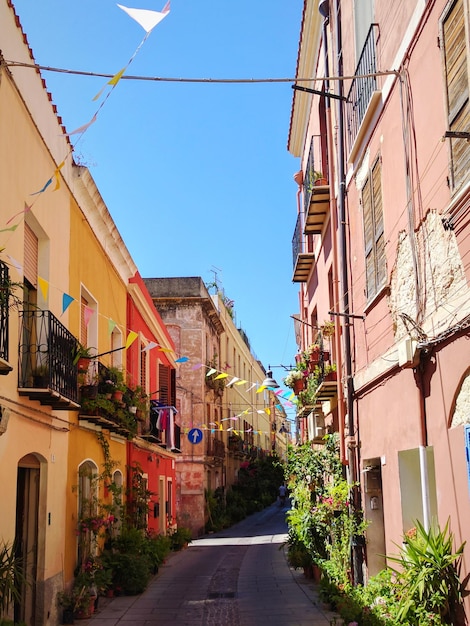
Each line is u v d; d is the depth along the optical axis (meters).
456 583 6.53
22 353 9.43
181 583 15.11
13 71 8.79
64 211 11.50
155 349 22.28
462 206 6.23
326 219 14.44
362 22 10.27
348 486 11.16
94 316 13.91
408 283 8.06
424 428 7.54
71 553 11.73
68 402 9.77
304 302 19.94
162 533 22.59
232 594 13.38
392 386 8.95
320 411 15.66
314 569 14.41
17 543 7.97
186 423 31.72
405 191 8.05
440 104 6.80
